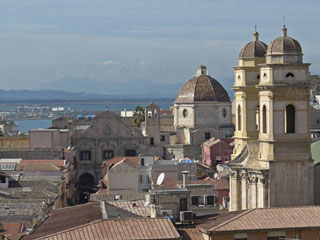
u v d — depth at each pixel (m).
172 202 121.50
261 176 119.25
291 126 120.00
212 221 109.38
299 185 119.44
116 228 101.12
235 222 103.38
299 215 105.25
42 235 108.06
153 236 99.62
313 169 119.88
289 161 119.00
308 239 102.75
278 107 118.62
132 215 116.75
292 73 119.00
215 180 192.38
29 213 177.25
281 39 119.75
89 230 100.62
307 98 119.12
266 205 119.00
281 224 103.06
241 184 123.62
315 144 137.62
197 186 150.38
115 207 123.19
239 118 140.25
